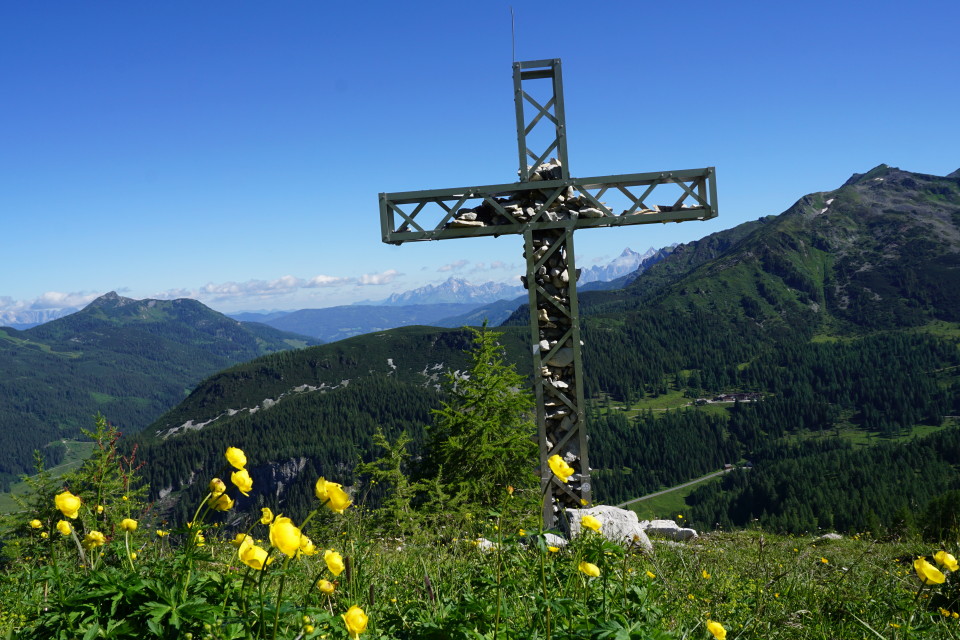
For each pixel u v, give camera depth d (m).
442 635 2.58
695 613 3.81
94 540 2.75
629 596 3.17
